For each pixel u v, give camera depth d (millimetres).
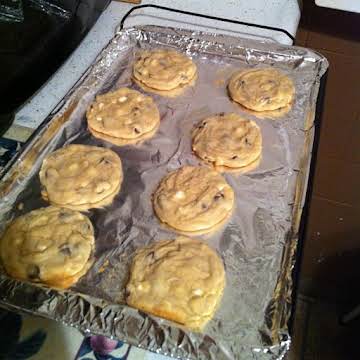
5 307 333
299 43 783
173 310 341
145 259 376
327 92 790
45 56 472
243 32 608
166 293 350
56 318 327
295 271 367
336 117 804
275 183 455
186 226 408
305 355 778
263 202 438
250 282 374
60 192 426
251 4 659
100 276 374
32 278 358
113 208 427
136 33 599
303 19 748
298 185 448
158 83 546
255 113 526
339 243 888
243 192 446
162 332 322
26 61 454
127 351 319
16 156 436
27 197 429
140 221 418
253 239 407
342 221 874
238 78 554
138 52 593
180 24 624
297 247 386
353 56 750
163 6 656
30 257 368
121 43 590
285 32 588
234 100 537
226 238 407
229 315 349
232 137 486
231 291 367
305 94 544
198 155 477
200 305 343
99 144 489
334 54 766
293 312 338
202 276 363
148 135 501
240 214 427
